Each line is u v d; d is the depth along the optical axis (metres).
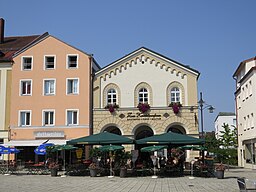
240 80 47.09
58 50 42.06
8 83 42.19
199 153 38.62
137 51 40.91
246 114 44.41
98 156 33.72
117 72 41.09
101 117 40.56
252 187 15.00
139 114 40.00
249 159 44.38
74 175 31.05
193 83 39.97
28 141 40.56
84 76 41.25
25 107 41.50
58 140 40.38
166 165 30.28
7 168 33.72
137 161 36.88
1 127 41.50
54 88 41.53
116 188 21.17
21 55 42.44
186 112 39.59
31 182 25.05
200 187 21.36
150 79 40.53
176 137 28.81
